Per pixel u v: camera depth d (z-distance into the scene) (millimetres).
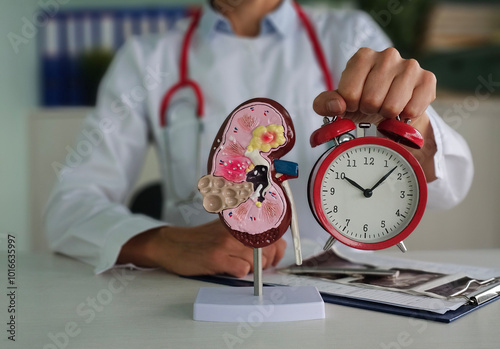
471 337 475
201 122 1129
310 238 1102
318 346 462
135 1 2180
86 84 2025
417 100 607
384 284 638
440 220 1797
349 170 588
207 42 1175
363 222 588
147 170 1878
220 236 740
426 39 1936
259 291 578
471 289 605
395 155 588
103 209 919
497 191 1792
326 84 1152
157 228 814
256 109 588
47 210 1007
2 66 1751
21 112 1902
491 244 1798
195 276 739
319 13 1269
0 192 1695
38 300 630
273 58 1162
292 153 1094
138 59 1191
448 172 900
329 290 622
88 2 2137
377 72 598
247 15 1191
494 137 1796
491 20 1929
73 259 899
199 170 1116
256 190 578
